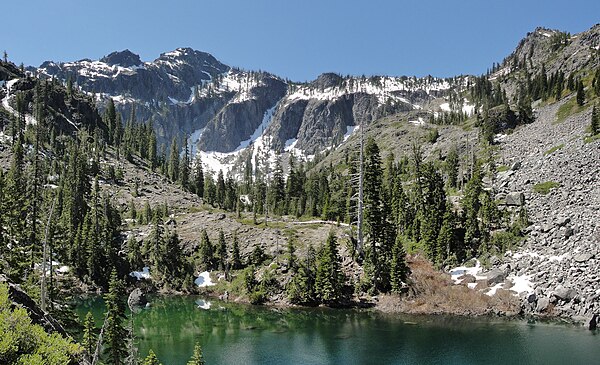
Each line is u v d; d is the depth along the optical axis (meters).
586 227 71.44
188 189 163.75
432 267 76.06
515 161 113.81
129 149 178.12
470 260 75.56
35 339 16.34
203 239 91.56
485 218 79.88
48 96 181.88
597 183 83.38
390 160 144.50
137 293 34.38
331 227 97.00
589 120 123.44
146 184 151.25
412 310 67.50
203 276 87.81
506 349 49.25
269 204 141.00
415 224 85.12
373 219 79.25
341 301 72.25
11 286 19.66
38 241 72.06
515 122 156.00
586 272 63.41
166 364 46.69
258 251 87.94
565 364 44.28
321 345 52.78
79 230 88.50
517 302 64.44
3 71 189.62
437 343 52.31
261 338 56.16
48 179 124.00
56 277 81.75
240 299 77.62
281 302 74.69
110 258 87.12
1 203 70.00
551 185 88.81
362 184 85.25
